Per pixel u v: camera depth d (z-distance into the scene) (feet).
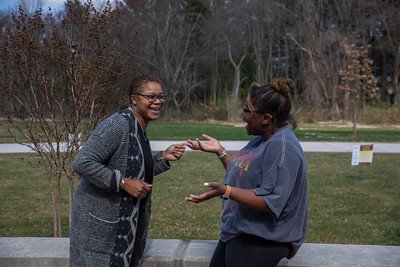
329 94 123.85
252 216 9.50
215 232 20.74
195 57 148.77
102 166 9.73
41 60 16.34
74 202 10.43
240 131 81.41
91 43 16.66
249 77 155.02
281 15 152.87
